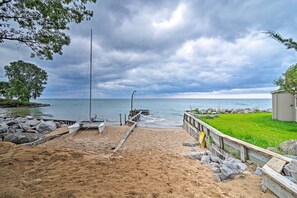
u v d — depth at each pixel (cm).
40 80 5997
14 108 4688
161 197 265
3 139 968
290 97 1076
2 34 505
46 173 359
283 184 250
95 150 704
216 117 1274
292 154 433
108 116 2650
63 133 1106
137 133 1077
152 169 412
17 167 385
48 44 592
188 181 345
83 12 560
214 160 484
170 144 790
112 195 260
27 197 250
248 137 604
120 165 434
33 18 516
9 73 5456
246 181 341
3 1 443
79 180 322
